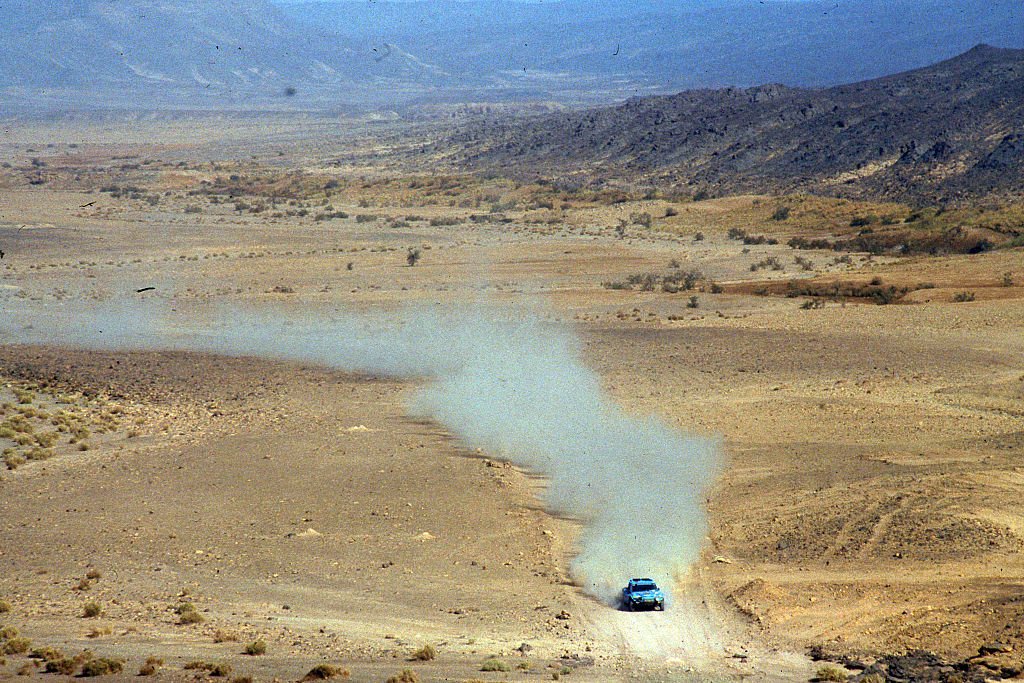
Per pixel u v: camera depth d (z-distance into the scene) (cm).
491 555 11206
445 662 7950
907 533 11050
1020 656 8062
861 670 7856
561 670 7694
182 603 9731
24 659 8000
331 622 9319
